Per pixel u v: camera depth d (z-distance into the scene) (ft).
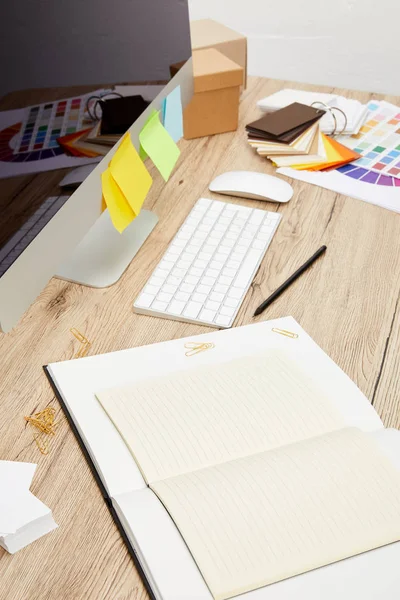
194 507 2.05
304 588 1.87
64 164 2.64
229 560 1.91
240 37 4.65
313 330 2.87
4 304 2.36
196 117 4.27
